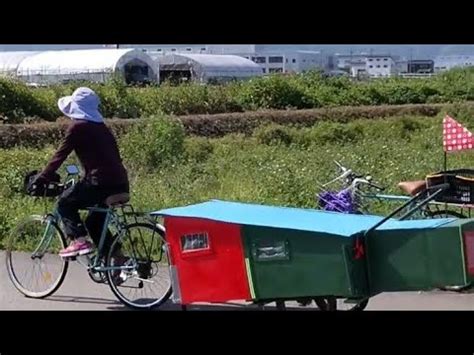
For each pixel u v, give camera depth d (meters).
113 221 7.37
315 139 24.75
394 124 28.36
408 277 5.94
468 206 8.03
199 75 60.31
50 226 7.73
